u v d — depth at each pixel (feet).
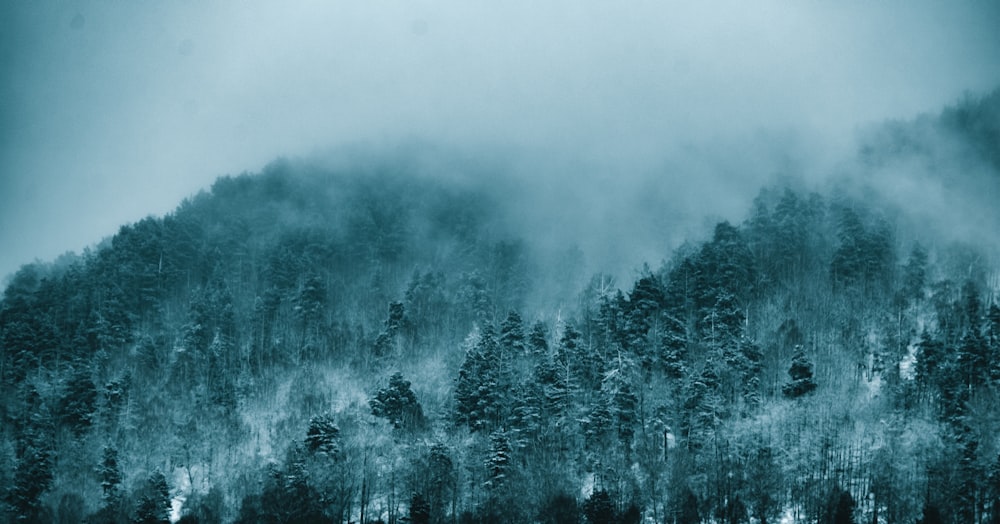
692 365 406.62
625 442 362.94
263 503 331.36
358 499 349.00
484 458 351.87
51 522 344.90
